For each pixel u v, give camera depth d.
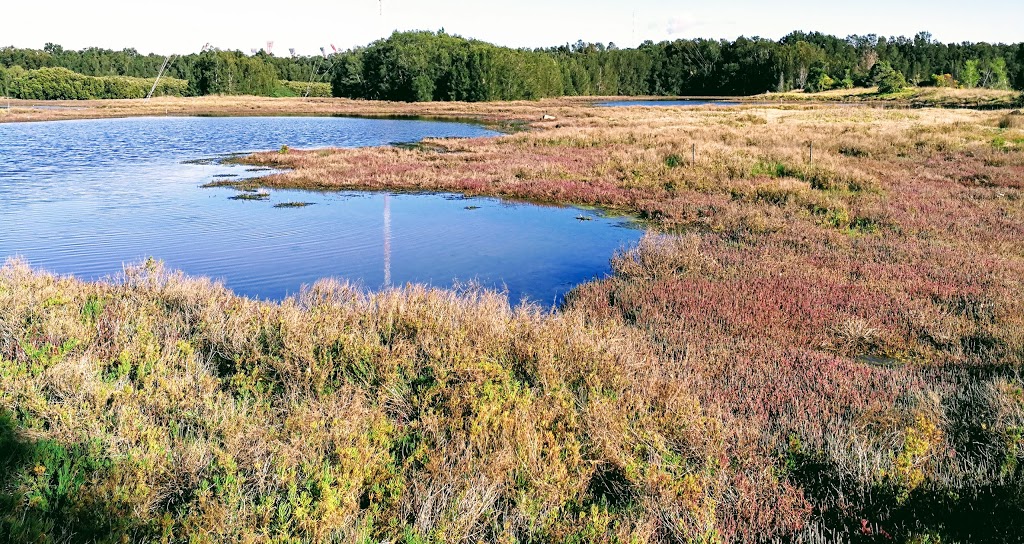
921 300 9.70
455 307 7.98
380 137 44.81
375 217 17.38
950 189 19.39
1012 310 9.05
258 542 3.47
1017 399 5.61
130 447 4.34
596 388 5.84
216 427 4.69
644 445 4.73
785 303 9.53
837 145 28.67
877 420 5.56
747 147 27.36
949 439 5.26
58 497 3.75
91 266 12.23
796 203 17.50
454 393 5.29
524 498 3.95
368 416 5.00
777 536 3.89
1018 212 16.00
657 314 9.06
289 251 13.62
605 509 3.89
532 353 6.34
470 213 18.03
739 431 5.05
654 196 19.47
